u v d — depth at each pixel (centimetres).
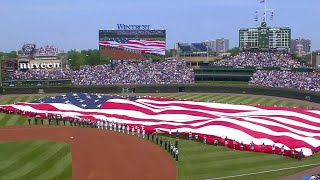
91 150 6050
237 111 8381
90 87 14162
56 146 6247
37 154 5772
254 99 12225
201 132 6762
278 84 13200
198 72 15200
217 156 5762
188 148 6212
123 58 15600
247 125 6825
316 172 5025
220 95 13388
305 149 5862
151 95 13450
